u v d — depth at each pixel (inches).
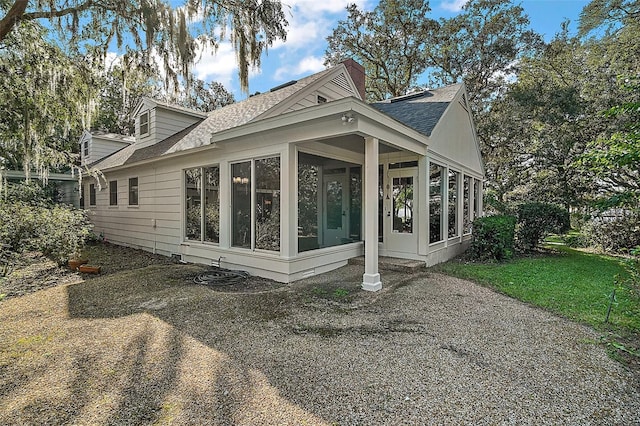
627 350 121.8
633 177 439.2
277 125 216.4
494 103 653.9
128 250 387.5
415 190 288.7
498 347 125.4
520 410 87.0
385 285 219.6
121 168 398.0
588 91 478.0
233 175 268.7
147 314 162.9
